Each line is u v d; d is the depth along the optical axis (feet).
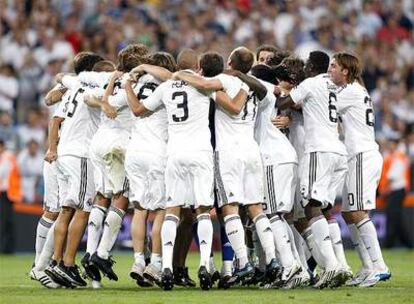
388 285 96.73
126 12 194.80
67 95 94.79
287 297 82.38
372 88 197.16
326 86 92.22
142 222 92.43
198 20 197.98
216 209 93.30
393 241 165.78
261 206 90.74
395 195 165.17
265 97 91.20
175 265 94.48
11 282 101.35
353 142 95.76
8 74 179.93
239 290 89.10
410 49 214.48
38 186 163.12
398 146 171.73
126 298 81.97
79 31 192.65
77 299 81.46
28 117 172.65
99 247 91.66
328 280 90.17
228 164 88.99
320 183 91.15
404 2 224.53
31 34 189.98
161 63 92.53
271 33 197.77
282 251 91.04
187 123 88.69
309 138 92.02
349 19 211.61
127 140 92.73
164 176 90.63
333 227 95.30
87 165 93.35
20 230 155.94
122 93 91.40
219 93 88.38
